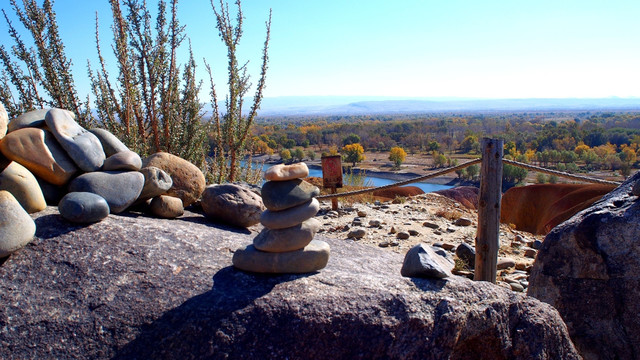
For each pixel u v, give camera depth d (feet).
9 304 10.15
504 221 41.34
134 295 10.52
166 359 9.57
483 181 14.21
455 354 10.41
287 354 9.71
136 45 24.03
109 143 15.66
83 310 10.16
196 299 10.43
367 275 11.90
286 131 494.18
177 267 11.55
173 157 17.37
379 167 295.89
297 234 11.49
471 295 10.85
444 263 13.12
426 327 10.11
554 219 31.12
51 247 11.44
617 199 13.14
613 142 383.24
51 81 22.54
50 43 22.57
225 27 26.53
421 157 375.45
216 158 28.19
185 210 17.49
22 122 14.67
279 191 11.50
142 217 14.34
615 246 12.21
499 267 18.37
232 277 11.38
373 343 9.89
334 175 26.91
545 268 13.64
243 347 9.68
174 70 25.27
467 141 430.20
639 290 11.81
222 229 15.40
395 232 22.39
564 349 11.30
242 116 28.27
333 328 9.93
